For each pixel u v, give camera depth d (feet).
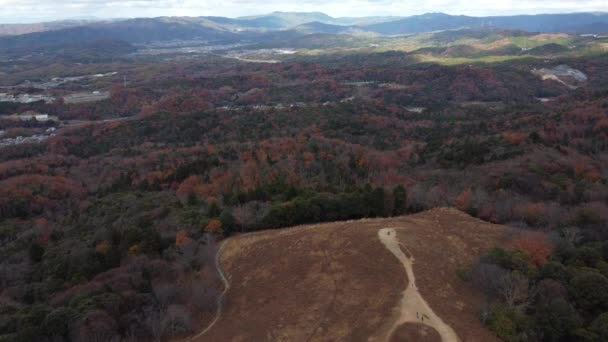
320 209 310.04
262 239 285.84
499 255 234.58
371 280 222.28
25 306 238.68
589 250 244.22
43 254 330.54
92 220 403.95
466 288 219.20
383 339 184.14
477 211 320.29
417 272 225.97
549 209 310.24
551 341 193.57
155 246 293.64
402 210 327.47
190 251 278.67
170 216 352.49
